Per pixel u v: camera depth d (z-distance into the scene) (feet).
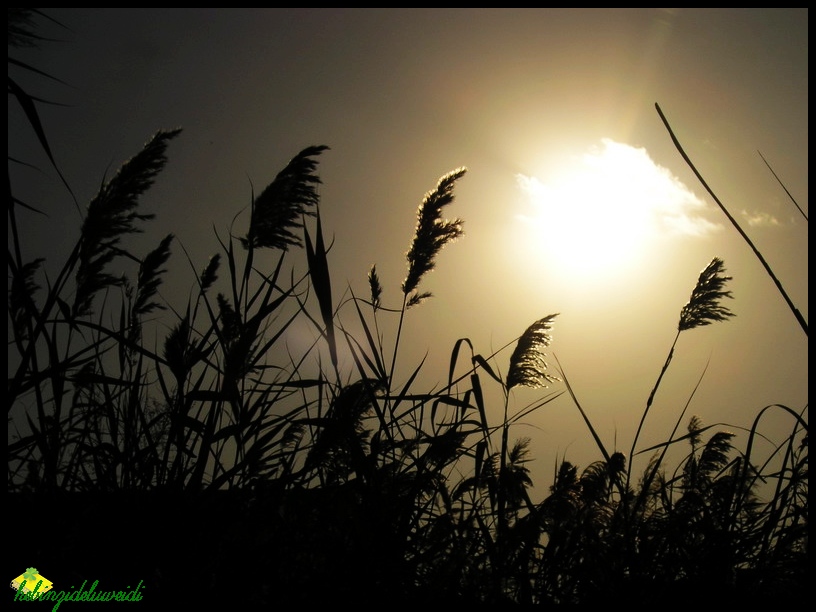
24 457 9.57
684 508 12.35
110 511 8.73
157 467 9.48
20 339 9.46
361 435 11.08
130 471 9.45
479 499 11.31
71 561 8.14
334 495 9.34
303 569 8.98
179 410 9.98
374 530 9.00
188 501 8.87
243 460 9.45
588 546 10.57
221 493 9.22
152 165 10.87
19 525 8.33
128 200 10.79
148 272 12.90
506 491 10.84
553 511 10.89
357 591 8.52
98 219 10.59
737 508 11.46
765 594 10.24
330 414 10.61
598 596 10.04
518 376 12.94
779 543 10.66
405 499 9.73
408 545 9.35
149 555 8.20
